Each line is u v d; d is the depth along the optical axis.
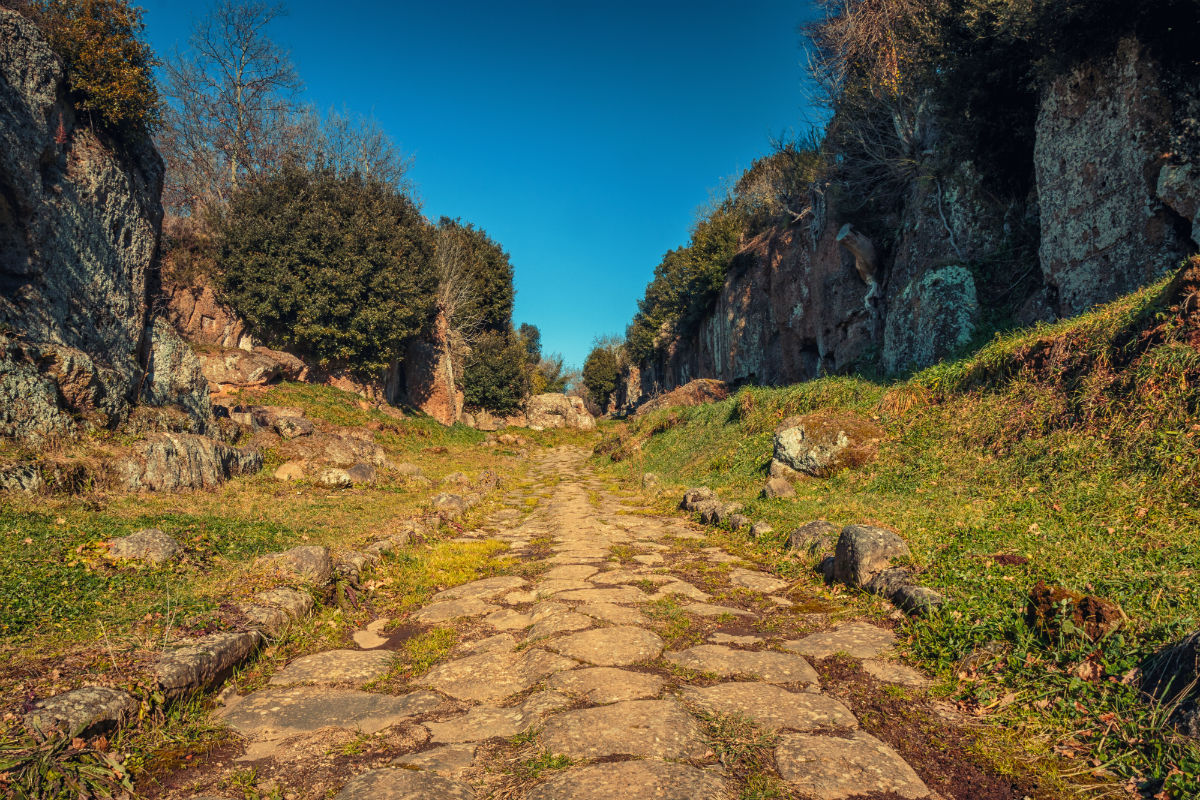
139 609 3.48
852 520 5.98
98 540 4.60
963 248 11.90
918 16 12.22
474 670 3.36
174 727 2.59
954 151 12.35
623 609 4.25
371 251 20.56
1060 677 2.71
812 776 2.23
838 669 3.21
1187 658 2.34
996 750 2.38
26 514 4.92
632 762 2.30
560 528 7.93
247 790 2.19
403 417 21.95
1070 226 8.70
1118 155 7.93
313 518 7.12
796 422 8.91
